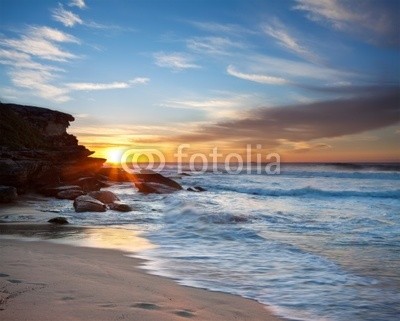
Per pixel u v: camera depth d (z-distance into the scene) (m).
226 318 5.15
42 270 7.06
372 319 5.29
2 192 21.39
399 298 6.13
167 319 4.81
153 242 11.04
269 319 5.22
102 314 4.81
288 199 26.66
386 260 8.66
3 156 25.89
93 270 7.39
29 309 4.80
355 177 51.25
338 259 8.79
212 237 11.86
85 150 37.03
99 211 18.33
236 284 6.84
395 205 22.38
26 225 14.05
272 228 13.61
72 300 5.32
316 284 6.88
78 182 30.17
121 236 12.03
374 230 13.09
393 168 70.75
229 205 21.50
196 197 27.38
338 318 5.32
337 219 15.91
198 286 6.68
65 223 14.69
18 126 39.25
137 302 5.45
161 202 23.98
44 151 31.41
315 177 54.38
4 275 6.52
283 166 93.06
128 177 46.91
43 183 27.39
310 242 10.94
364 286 6.75
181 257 9.05
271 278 7.25
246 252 9.61
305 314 5.45
